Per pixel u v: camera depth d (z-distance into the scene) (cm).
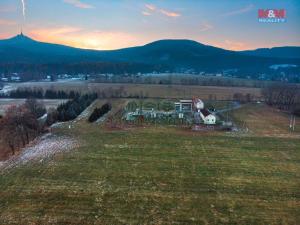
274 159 4628
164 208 3102
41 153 4791
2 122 5631
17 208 3041
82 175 3909
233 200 3284
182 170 4138
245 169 4191
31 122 5897
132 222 2831
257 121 7569
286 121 7625
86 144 5306
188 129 6481
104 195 3362
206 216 2956
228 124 6962
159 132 6206
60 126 6788
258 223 2848
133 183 3694
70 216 2912
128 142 5462
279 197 3362
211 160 4550
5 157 4694
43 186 3553
